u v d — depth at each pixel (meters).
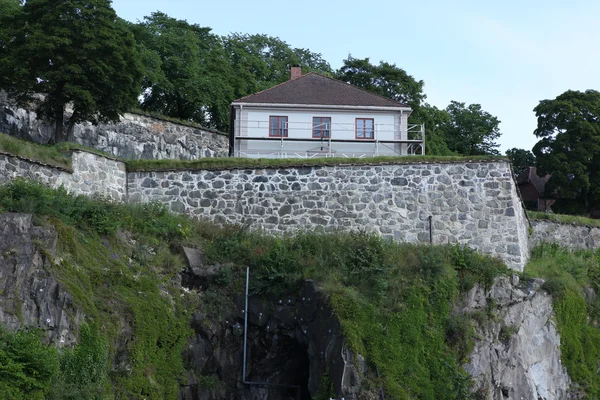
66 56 33.53
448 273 27.14
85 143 39.38
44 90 33.69
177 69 49.50
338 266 26.72
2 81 34.03
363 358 24.27
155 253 25.95
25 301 21.38
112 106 34.38
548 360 29.14
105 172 30.03
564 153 47.44
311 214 30.62
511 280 29.23
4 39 34.78
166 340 24.08
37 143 33.00
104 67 33.75
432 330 25.84
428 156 31.58
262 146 36.78
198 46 53.00
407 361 25.02
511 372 27.34
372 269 26.38
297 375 26.73
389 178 31.19
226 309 26.11
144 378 22.89
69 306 21.83
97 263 23.73
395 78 49.28
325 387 24.20
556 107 48.16
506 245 30.75
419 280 26.56
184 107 49.31
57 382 20.47
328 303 24.98
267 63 59.06
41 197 24.06
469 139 57.25
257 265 27.02
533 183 51.91
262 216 30.47
